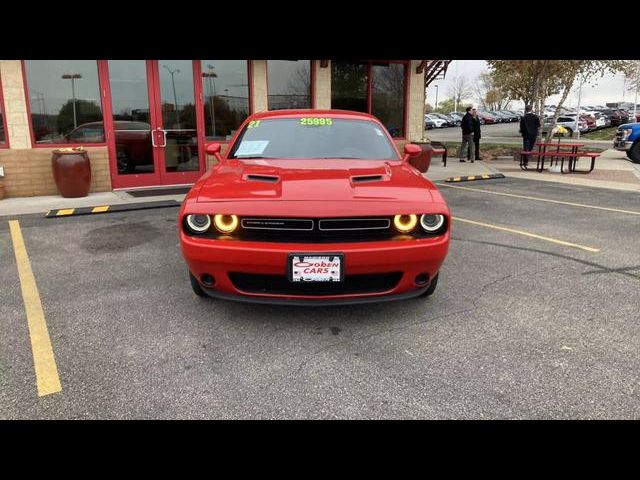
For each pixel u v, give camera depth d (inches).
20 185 346.6
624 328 136.2
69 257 201.9
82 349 124.0
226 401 102.0
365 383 108.6
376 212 123.8
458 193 375.2
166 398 102.8
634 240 229.8
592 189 397.7
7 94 335.9
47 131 352.5
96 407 99.8
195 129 400.8
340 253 120.6
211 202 127.3
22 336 131.4
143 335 131.4
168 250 211.6
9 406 100.0
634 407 100.0
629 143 615.5
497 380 109.7
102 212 292.2
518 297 158.4
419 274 129.1
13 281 173.6
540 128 647.8
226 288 128.0
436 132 1653.5
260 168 150.6
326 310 147.1
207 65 396.2
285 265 121.7
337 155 166.4
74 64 351.9
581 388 106.6
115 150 372.2
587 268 187.8
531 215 290.4
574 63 613.0
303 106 449.7
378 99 495.5
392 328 135.4
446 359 119.0
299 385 107.7
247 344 126.3
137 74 371.6
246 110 420.8
